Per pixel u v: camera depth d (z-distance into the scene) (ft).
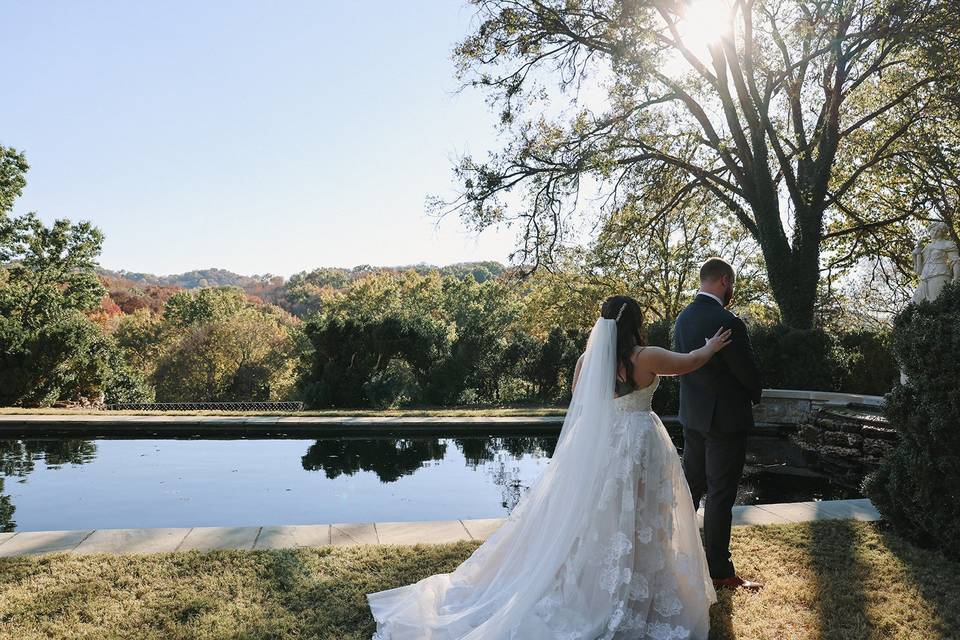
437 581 11.21
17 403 49.73
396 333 54.13
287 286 295.28
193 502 21.38
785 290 49.75
